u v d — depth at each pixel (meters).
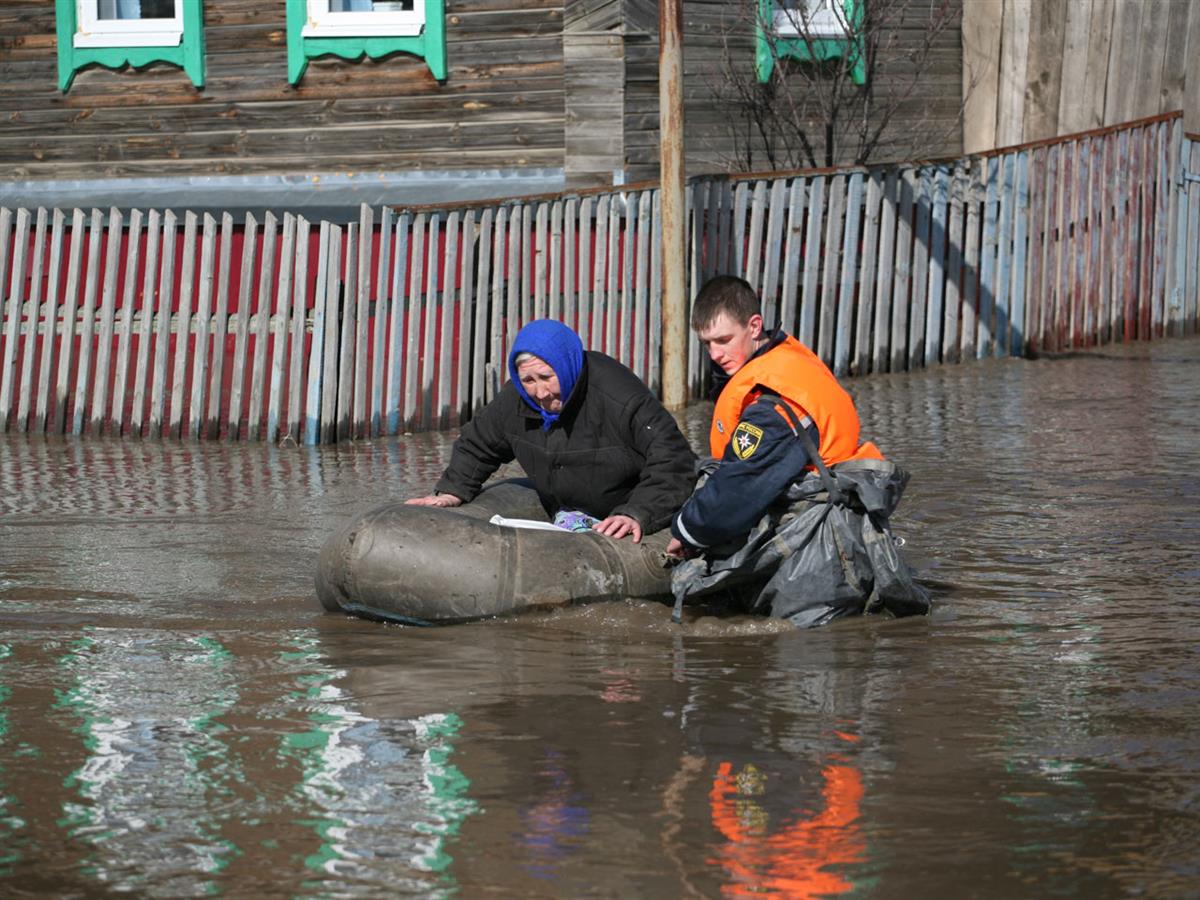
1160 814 5.66
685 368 17.16
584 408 9.07
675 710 6.91
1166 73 22.45
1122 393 17.12
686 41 20.73
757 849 5.38
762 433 8.28
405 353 16.09
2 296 16.36
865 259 18.66
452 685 7.32
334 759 6.30
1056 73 22.23
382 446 15.21
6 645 8.13
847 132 21.89
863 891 5.05
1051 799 5.80
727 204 17.83
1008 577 9.42
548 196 16.62
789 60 21.48
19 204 20.92
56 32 21.27
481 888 5.10
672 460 9.00
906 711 6.87
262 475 13.55
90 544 10.75
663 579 8.84
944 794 5.87
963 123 22.77
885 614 8.65
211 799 5.89
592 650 7.96
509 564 8.53
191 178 21.03
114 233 15.96
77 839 5.54
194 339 16.20
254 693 7.22
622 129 19.91
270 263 15.50
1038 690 7.16
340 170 20.78
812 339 18.56
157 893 5.11
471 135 20.42
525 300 16.59
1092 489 12.03
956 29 22.61
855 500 8.54
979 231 19.92
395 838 5.50
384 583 8.45
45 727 6.74
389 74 20.55
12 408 16.48
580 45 19.92
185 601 9.14
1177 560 9.77
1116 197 21.05
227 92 20.97
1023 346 20.34
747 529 8.46
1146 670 7.45
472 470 9.54
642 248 17.27
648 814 5.69
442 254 16.27
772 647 8.00
